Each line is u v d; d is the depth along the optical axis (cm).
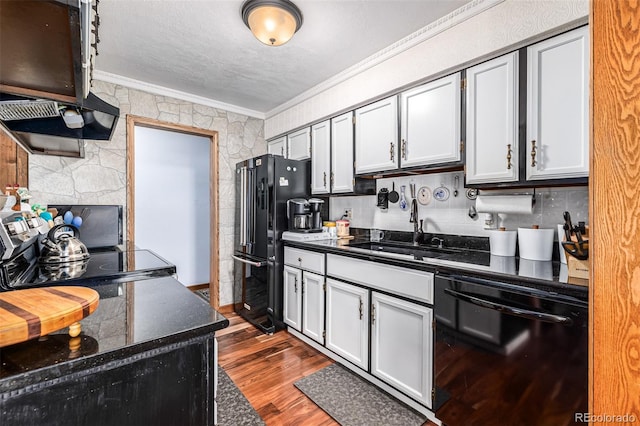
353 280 200
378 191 265
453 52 174
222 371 204
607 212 79
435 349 151
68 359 60
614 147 78
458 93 178
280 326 273
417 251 211
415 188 238
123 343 68
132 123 267
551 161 141
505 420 125
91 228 225
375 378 187
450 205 217
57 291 81
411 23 182
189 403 78
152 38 198
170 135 390
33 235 144
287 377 197
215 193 318
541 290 117
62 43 75
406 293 166
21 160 202
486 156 164
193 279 408
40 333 61
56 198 232
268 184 270
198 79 262
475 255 179
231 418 159
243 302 303
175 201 393
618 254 78
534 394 118
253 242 287
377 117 226
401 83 203
